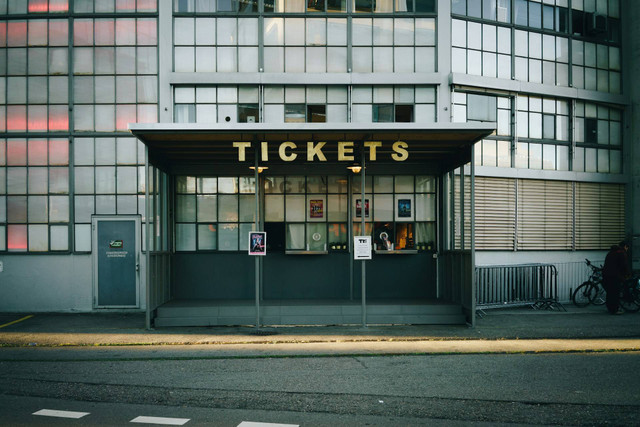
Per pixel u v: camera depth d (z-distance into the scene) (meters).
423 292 13.12
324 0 13.52
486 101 14.28
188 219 13.09
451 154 12.29
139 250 12.97
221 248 13.09
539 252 14.84
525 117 14.74
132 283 12.93
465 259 11.36
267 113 13.35
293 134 10.52
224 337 9.84
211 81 13.12
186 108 13.30
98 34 13.28
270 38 13.42
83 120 13.20
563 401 5.95
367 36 13.55
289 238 13.14
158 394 6.30
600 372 7.23
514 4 14.58
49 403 5.96
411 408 5.74
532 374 7.14
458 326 10.90
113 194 13.08
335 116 13.45
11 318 12.10
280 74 13.20
